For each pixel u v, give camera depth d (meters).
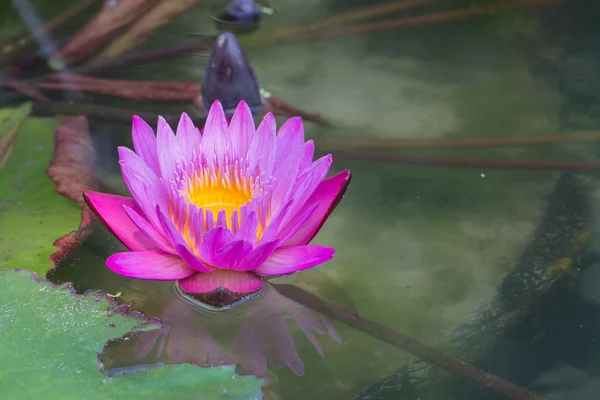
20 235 1.08
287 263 1.05
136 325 1.03
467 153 1.17
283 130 1.08
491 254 1.10
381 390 1.02
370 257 1.09
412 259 1.09
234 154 1.08
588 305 1.07
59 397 1.00
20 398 1.00
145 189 1.05
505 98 1.23
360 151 1.17
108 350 1.03
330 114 1.20
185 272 1.05
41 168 1.13
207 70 1.19
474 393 1.02
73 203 1.11
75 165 1.14
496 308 1.07
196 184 1.07
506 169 1.16
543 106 1.22
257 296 1.07
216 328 1.05
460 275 1.08
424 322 1.06
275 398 1.02
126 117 1.19
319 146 1.17
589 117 1.21
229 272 1.05
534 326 1.05
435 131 1.19
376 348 1.04
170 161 1.07
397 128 1.19
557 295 1.07
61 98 1.21
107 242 1.09
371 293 1.07
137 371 1.01
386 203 1.13
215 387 1.01
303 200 1.06
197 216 1.05
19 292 1.04
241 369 1.03
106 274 1.07
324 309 1.06
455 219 1.12
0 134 1.15
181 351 1.03
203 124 1.18
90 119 1.18
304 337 1.05
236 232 1.05
